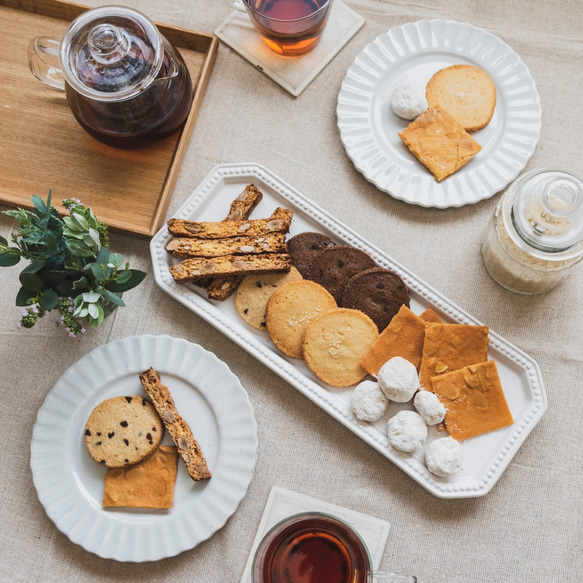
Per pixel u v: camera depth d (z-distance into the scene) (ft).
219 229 3.89
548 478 3.71
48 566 3.72
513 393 3.73
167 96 3.77
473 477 3.62
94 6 4.34
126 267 3.51
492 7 4.27
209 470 3.69
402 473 3.74
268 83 4.27
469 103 4.05
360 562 3.20
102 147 4.14
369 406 3.60
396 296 3.78
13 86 4.22
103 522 3.66
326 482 3.76
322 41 4.29
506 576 3.63
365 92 4.14
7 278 4.06
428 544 3.67
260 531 3.70
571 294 3.92
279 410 3.86
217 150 4.19
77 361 3.86
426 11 4.28
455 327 3.67
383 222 4.06
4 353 3.97
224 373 3.72
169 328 3.98
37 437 3.73
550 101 4.14
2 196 4.02
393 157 4.07
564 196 3.37
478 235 4.01
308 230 4.02
